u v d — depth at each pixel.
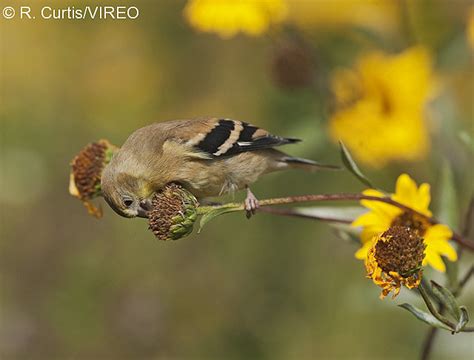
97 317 13.86
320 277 12.52
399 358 11.58
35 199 14.55
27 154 14.52
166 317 13.61
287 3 11.20
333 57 10.71
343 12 11.09
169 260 13.80
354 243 6.82
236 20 8.71
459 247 6.75
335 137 9.13
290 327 12.52
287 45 9.75
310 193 12.07
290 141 7.42
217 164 6.98
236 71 13.72
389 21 10.33
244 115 13.41
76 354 13.91
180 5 14.11
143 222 14.05
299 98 10.77
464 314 5.17
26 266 14.53
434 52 9.64
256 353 12.66
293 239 12.67
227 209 5.87
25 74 14.67
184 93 14.05
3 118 14.47
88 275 14.04
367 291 9.21
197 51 13.98
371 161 9.32
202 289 13.44
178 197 6.08
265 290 12.85
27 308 14.27
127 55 14.41
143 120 14.17
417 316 5.23
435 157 9.22
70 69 14.63
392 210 6.28
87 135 14.51
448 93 9.52
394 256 5.34
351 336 12.09
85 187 6.84
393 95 8.72
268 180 12.16
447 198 6.88
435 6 11.00
